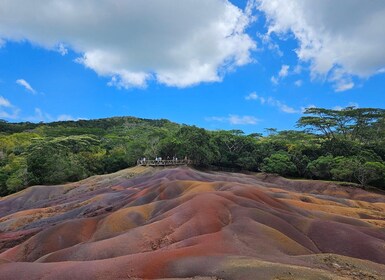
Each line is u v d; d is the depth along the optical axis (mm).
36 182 82438
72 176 89812
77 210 48969
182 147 92375
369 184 75312
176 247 25281
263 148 100375
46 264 22359
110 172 101938
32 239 33594
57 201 61625
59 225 35312
